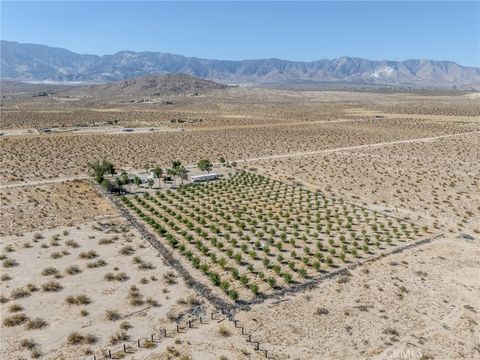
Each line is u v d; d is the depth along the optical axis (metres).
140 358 38.59
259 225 71.75
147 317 44.84
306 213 77.62
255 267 56.38
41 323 43.50
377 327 43.44
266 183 98.62
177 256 59.50
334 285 51.62
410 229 70.00
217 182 99.50
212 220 73.81
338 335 42.03
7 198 84.31
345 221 73.69
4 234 66.12
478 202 83.94
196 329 42.84
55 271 54.31
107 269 55.44
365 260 58.41
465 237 67.12
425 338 41.88
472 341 41.53
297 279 53.00
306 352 39.47
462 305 47.81
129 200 84.31
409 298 49.00
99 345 40.41
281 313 45.66
